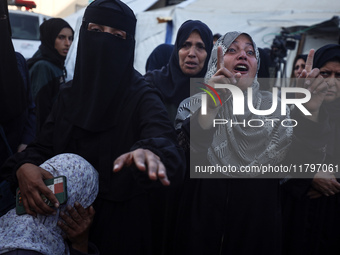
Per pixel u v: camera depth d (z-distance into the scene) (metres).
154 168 1.30
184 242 1.93
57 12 11.75
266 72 2.92
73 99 1.76
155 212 2.11
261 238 1.90
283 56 5.42
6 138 2.25
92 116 1.68
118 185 1.68
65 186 1.51
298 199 2.19
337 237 2.28
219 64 1.75
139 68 7.01
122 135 1.71
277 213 1.96
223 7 6.97
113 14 1.71
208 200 1.91
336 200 2.27
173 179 1.47
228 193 1.92
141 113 1.70
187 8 6.95
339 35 6.85
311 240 2.24
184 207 1.97
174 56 2.73
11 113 2.19
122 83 1.74
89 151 1.71
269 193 1.94
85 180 1.59
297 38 5.66
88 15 1.74
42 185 1.50
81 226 1.58
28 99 2.66
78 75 1.76
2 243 1.41
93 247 1.66
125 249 1.69
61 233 1.57
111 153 1.70
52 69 3.52
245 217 1.91
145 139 1.53
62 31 3.62
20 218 1.50
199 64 2.67
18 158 1.66
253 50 2.02
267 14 6.75
